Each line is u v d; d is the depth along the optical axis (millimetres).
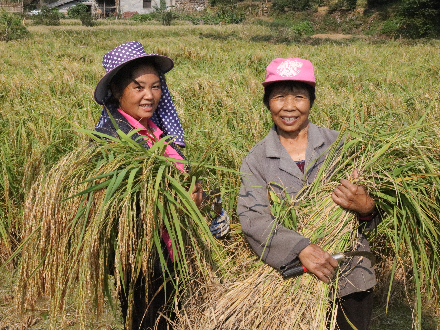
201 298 2262
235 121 5578
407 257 2480
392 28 40156
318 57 14688
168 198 2016
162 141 2146
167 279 2178
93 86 8367
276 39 29688
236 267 2277
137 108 2338
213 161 3682
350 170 2270
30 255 2129
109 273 2188
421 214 2148
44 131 4383
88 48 19297
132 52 2277
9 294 3365
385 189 2254
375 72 10781
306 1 50531
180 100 6031
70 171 2064
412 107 5758
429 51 18047
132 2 53656
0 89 7113
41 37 24375
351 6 47156
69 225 1987
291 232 2115
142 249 1968
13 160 4152
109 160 2041
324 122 5332
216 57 13875
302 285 2098
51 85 7449
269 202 2297
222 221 2426
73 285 2072
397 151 2318
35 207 2160
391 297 3361
